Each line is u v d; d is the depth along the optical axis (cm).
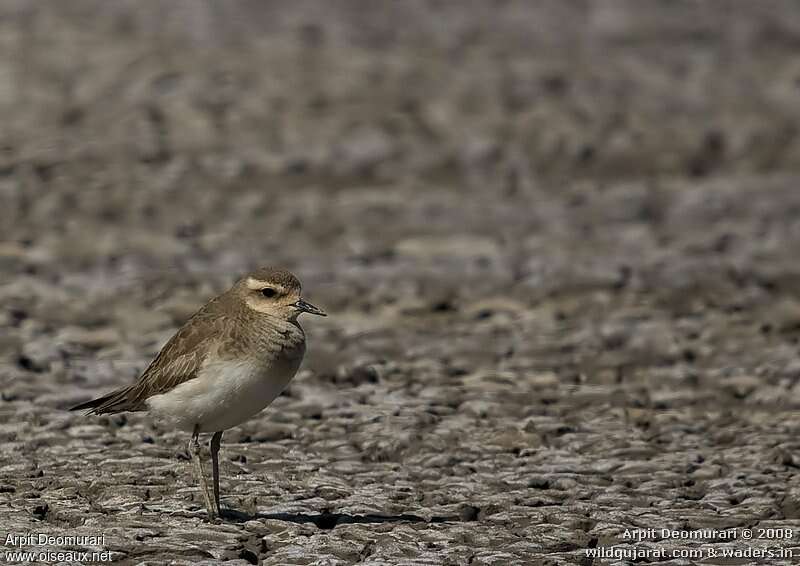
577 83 3362
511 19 4328
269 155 2683
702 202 2417
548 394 1334
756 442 1176
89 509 974
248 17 4134
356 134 2848
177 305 1672
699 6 4672
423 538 925
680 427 1231
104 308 1659
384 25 4103
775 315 1648
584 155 2784
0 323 1559
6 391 1292
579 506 1003
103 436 1166
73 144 2698
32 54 3453
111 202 2327
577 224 2252
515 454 1152
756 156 2850
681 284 1805
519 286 1806
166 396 916
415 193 2502
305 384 1359
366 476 1082
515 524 966
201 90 3120
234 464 1099
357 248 2061
